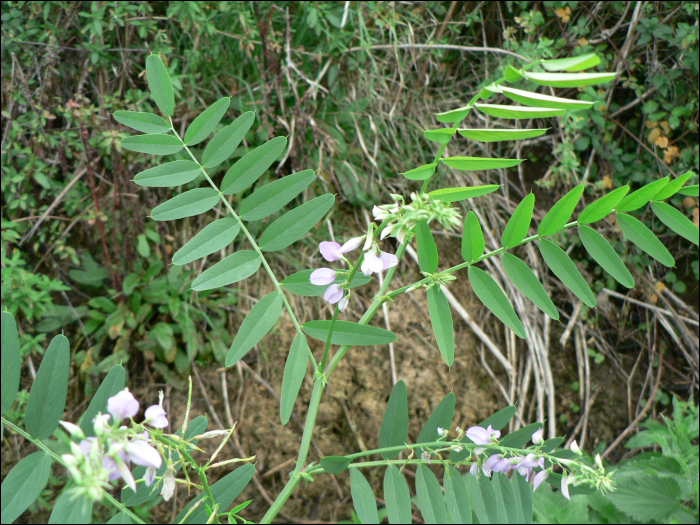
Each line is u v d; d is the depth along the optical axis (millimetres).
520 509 1146
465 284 3688
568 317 3781
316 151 3410
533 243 3781
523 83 3596
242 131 1251
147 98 3084
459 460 1179
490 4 3936
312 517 3139
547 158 3889
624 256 3766
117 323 2992
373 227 960
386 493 1101
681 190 1168
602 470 1104
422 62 3748
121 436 763
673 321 3766
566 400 3658
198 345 3186
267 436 3193
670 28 3490
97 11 2943
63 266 3221
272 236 1181
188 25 3047
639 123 3797
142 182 1194
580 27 3670
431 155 3727
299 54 3457
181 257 1138
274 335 3326
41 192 3125
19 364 808
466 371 3484
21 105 2998
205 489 968
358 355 3412
